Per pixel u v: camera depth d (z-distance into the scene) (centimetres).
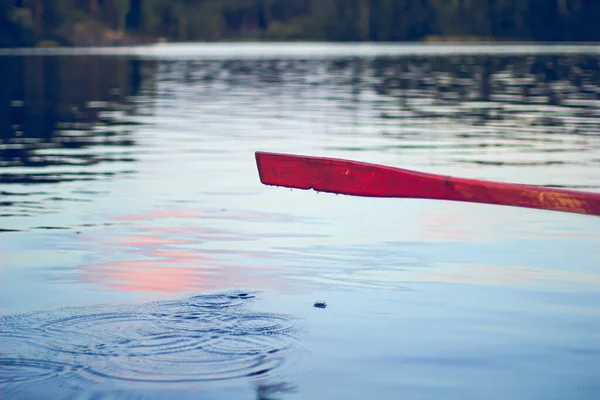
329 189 657
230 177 1453
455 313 771
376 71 4656
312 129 2148
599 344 700
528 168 1510
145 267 912
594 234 1052
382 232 1066
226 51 8088
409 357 673
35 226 1095
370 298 809
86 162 1630
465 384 628
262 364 653
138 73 4616
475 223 1115
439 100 2970
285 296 812
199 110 2691
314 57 6406
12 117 2484
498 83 3725
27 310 767
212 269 904
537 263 927
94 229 1082
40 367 640
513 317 761
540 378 639
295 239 1030
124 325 726
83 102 2975
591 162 1580
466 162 1583
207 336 704
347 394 609
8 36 8869
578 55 6275
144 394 601
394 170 642
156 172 1507
